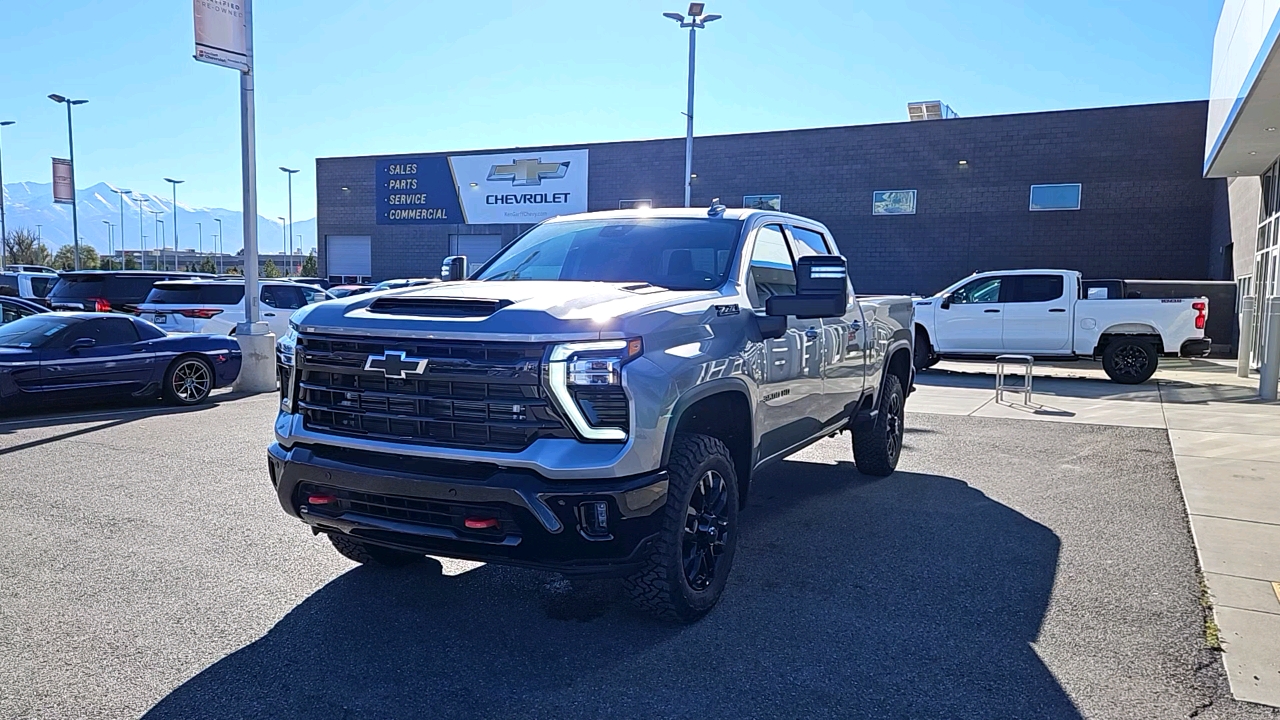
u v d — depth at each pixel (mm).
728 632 3877
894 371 7312
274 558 4863
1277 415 10391
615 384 3402
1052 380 14945
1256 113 12406
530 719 3104
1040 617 4062
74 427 9148
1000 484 6789
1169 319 14047
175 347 10836
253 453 7750
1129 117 22922
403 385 3586
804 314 4340
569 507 3338
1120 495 6418
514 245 5586
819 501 6242
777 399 4711
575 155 30578
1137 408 11062
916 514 5887
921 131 25219
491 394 3447
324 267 35406
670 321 3762
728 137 27844
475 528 3418
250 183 12516
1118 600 4270
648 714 3146
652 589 3736
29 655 3598
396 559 4711
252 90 12453
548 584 4488
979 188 24641
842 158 26281
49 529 5387
